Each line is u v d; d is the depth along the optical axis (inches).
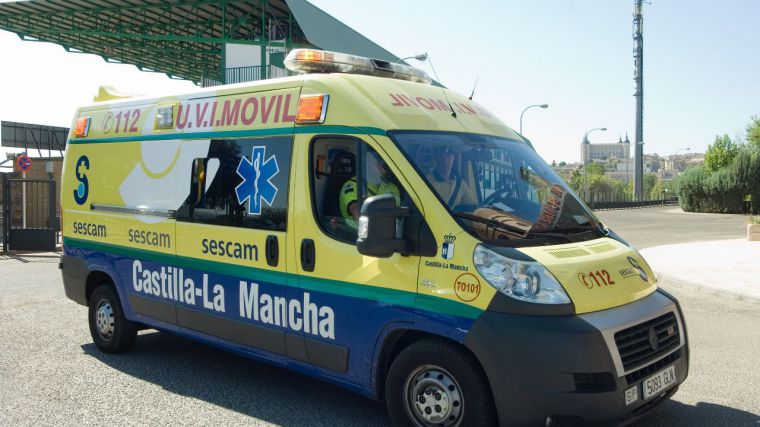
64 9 1186.6
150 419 174.6
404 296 150.9
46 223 742.5
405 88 179.2
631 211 2110.0
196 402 189.0
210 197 199.5
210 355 242.2
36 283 413.7
